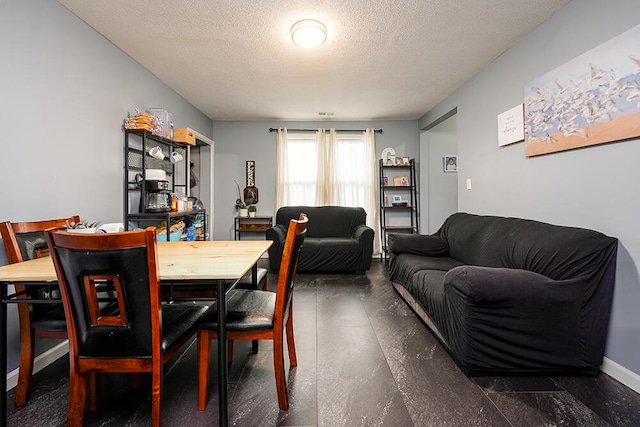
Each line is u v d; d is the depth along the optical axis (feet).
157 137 9.43
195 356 6.18
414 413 4.37
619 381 5.10
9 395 4.94
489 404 4.56
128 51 8.43
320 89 11.45
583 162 5.93
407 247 9.85
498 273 5.17
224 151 16.01
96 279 3.41
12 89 5.30
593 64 5.59
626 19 5.05
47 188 6.01
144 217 8.58
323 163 15.84
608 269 5.17
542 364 5.16
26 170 5.57
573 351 5.16
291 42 7.95
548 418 4.25
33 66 5.69
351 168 16.17
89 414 4.42
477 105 9.99
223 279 3.84
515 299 4.99
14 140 5.34
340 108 13.89
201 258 4.87
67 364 5.89
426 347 6.36
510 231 7.18
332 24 7.11
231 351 5.88
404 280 8.80
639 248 4.89
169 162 11.23
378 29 7.33
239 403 4.63
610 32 5.34
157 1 6.26
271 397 4.77
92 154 7.27
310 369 5.55
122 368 3.64
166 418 4.31
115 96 8.11
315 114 14.88
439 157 15.79
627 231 5.08
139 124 8.36
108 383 5.25
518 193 7.97
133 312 3.51
